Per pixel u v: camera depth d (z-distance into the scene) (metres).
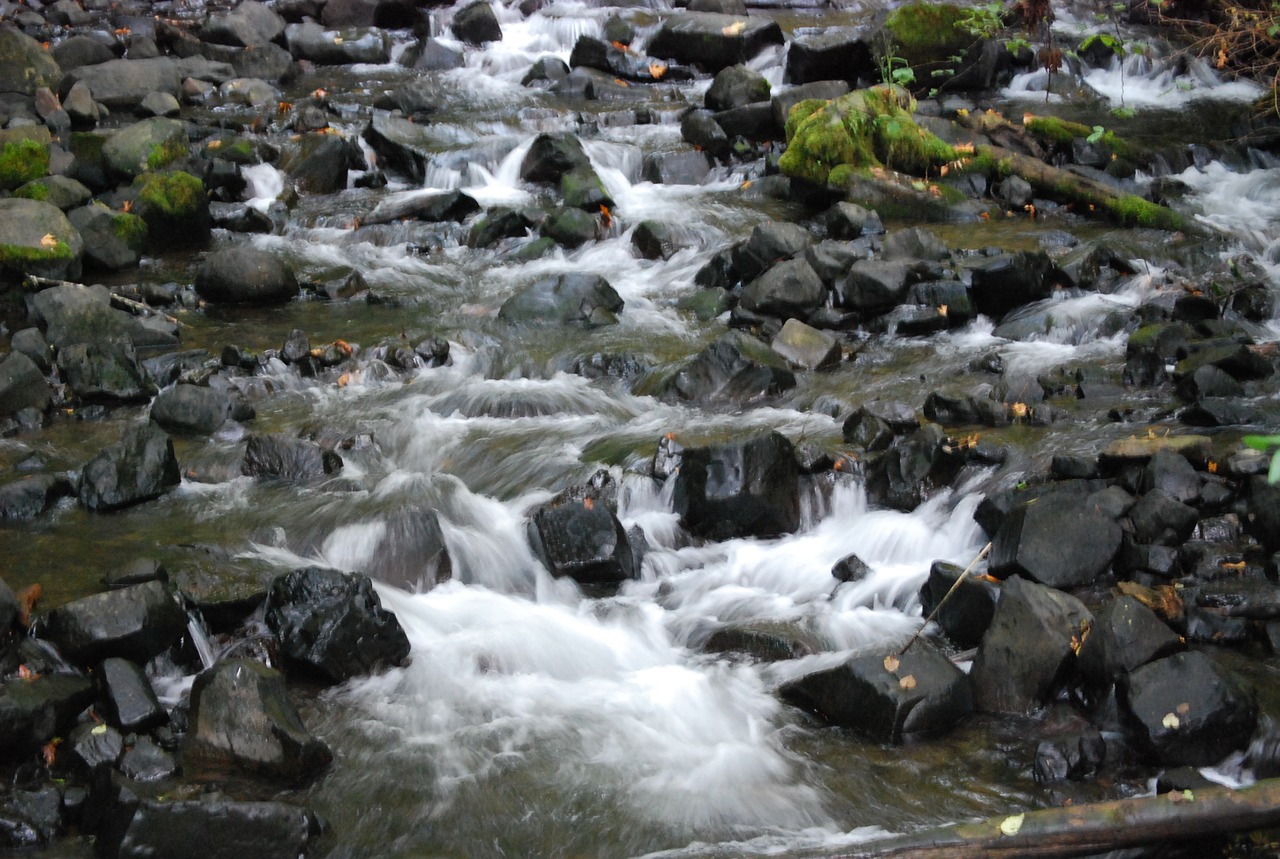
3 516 6.32
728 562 6.27
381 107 13.38
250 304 9.23
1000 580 5.58
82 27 15.13
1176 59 13.88
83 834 4.40
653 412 7.50
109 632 5.07
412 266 9.98
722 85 12.93
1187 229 9.87
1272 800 4.02
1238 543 5.68
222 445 7.12
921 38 13.27
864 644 5.55
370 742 4.95
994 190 10.86
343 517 6.31
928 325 8.45
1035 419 6.91
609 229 10.50
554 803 4.62
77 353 7.72
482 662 5.48
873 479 6.52
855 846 4.15
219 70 14.12
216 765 4.66
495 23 16.12
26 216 9.17
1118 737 4.80
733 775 4.77
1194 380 6.99
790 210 10.93
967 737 4.93
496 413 7.56
